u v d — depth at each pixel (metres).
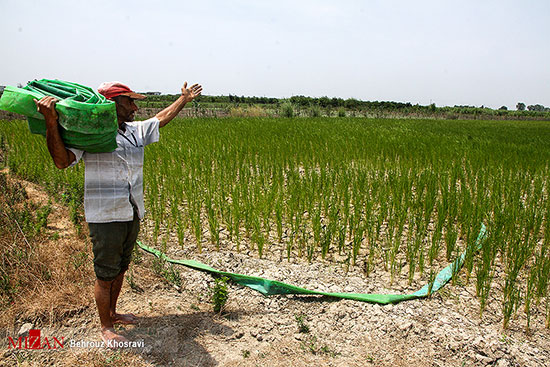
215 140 14.12
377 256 5.56
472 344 3.65
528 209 6.47
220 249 5.68
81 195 6.57
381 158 11.41
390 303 4.36
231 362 3.40
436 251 5.48
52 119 2.71
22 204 6.07
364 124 27.97
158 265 4.77
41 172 8.19
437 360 3.52
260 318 4.05
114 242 3.21
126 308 3.99
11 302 3.81
